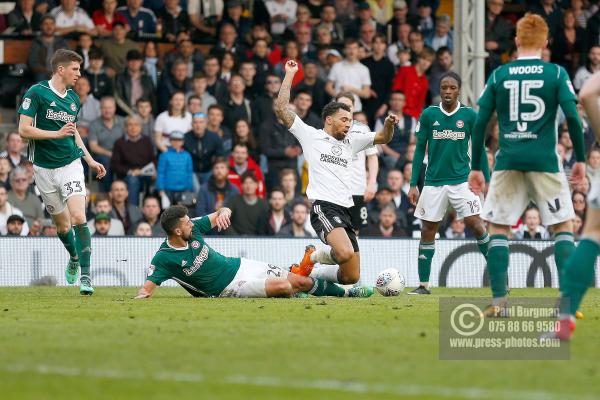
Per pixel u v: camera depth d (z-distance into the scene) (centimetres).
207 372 1800
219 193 5534
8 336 2294
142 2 6775
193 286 3503
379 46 6656
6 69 6316
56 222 3806
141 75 6197
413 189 4091
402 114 6366
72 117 3706
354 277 3519
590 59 7038
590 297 3975
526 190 2684
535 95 2612
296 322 2588
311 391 1614
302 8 6681
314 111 6419
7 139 5603
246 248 5125
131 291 4209
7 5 6719
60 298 3566
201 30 6794
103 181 5831
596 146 6450
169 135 5912
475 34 5825
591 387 1656
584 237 2200
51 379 1734
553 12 7262
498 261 2689
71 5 6438
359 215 4228
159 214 5578
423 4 7175
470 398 1545
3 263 4978
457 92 3991
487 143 6128
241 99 6231
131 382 1703
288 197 5641
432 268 5225
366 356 1986
